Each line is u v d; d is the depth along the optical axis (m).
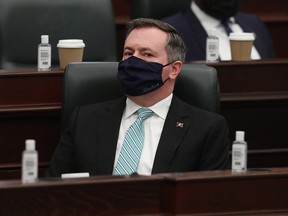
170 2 10.88
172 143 7.66
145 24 7.86
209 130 7.75
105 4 10.14
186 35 10.40
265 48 11.06
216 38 9.42
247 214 6.38
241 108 9.16
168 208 6.20
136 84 7.67
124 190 6.09
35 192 5.90
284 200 6.48
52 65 9.77
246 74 9.18
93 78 8.12
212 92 8.12
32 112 8.38
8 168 8.38
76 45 8.78
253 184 6.39
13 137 8.40
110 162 7.63
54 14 9.89
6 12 9.80
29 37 9.81
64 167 7.74
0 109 8.30
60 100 8.48
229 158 8.20
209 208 6.27
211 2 10.51
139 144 7.68
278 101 9.23
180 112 7.81
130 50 7.84
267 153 9.26
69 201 5.97
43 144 8.48
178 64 7.85
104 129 7.76
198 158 7.71
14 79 8.37
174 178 6.16
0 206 5.85
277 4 13.05
